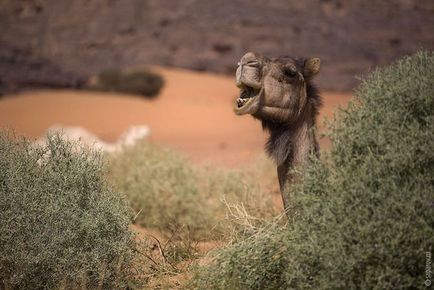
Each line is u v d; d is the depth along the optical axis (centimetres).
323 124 2008
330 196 1855
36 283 2069
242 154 7050
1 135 2316
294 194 1950
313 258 1800
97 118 13975
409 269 1745
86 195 2230
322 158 1948
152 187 3259
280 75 2095
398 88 1942
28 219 2064
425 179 1803
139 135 5378
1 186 2152
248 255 1942
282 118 2105
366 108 1955
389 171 1828
